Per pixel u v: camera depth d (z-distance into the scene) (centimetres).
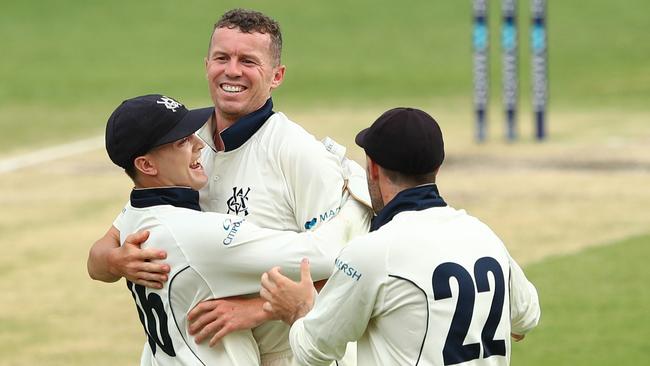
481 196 5050
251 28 1675
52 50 10450
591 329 3084
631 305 3297
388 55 10175
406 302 1419
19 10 11731
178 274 1581
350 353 1684
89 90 8962
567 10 11350
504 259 1478
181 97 8675
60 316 3397
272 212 1670
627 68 9519
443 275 1420
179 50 10412
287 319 1553
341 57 10125
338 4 11625
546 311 3269
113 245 1659
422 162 1449
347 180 1678
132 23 11288
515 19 6581
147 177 1614
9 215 4938
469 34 10712
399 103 8338
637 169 5606
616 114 7588
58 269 3975
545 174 5550
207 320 1584
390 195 1478
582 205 4791
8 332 3231
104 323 3319
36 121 7744
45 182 5716
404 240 1428
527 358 2853
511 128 6638
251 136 1691
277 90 8969
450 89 8919
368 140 1473
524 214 4641
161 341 1634
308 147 1664
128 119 1585
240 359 1614
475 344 1426
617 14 11156
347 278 1445
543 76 6588
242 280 1584
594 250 3981
